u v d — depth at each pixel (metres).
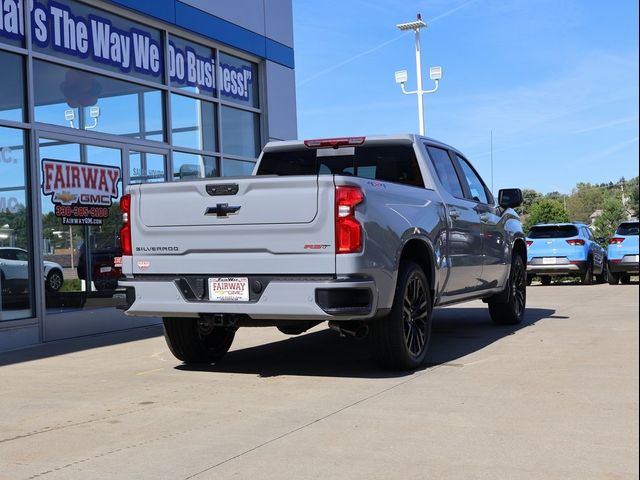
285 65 14.19
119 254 10.21
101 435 4.30
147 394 5.45
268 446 3.98
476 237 7.70
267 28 13.61
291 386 5.61
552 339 7.66
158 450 3.97
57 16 9.38
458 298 7.32
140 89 10.80
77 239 9.51
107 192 10.05
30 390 5.73
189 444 4.06
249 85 13.47
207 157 12.24
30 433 4.39
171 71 11.39
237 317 5.84
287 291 5.46
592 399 4.88
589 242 18.17
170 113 11.31
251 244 5.58
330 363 6.68
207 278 5.76
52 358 7.49
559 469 3.52
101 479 3.52
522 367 6.07
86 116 9.80
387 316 5.87
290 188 5.46
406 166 7.18
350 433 4.20
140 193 6.01
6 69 8.64
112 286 10.02
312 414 4.66
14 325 8.41
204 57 12.20
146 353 7.65
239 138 13.11
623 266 17.14
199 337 6.61
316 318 5.44
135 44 10.72
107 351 7.90
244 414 4.72
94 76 9.98
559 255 17.77
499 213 8.61
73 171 9.49
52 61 9.24
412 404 4.86
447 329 8.79
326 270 5.38
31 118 8.85
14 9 8.76
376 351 5.98
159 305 5.91
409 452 3.82
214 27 12.12
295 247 5.46
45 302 8.93
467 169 8.36
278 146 7.75
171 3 11.12
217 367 6.62
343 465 3.64
